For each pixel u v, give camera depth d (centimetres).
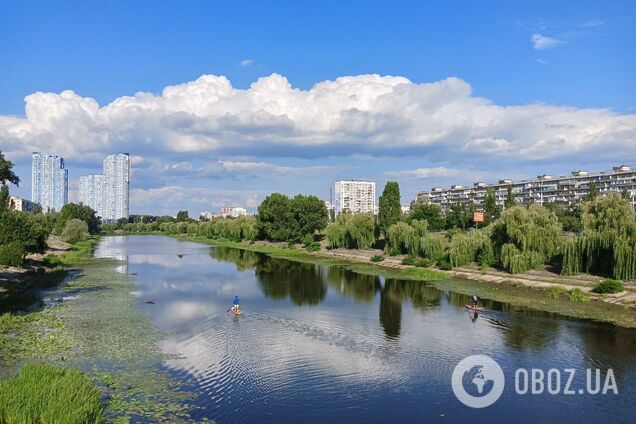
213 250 14975
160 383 3102
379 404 2895
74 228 16112
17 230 7806
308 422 2642
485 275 7856
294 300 6144
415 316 5172
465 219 16062
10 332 4281
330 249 13450
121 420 2538
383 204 12294
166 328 4556
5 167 7131
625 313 5222
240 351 3847
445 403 2923
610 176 18925
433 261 9412
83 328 4488
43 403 2380
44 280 7694
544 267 7800
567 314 5206
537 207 8238
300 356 3738
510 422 2694
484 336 4338
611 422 2703
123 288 7006
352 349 3934
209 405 2800
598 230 6850
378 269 9475
